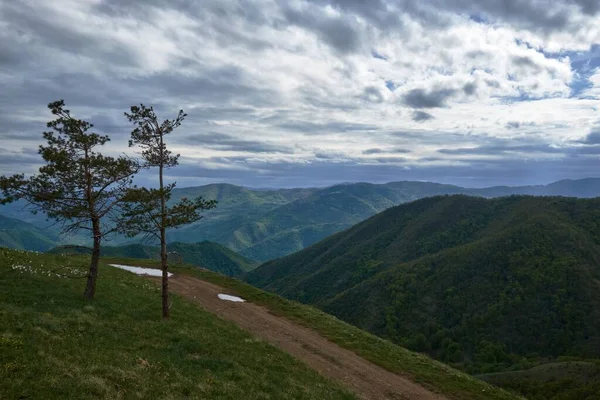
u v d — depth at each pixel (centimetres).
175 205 2808
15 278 2644
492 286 19138
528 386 10044
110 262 6053
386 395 2473
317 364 2830
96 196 2594
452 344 16112
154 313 2878
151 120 2725
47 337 1691
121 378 1486
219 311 3916
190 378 1733
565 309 16225
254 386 1891
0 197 2333
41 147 2409
